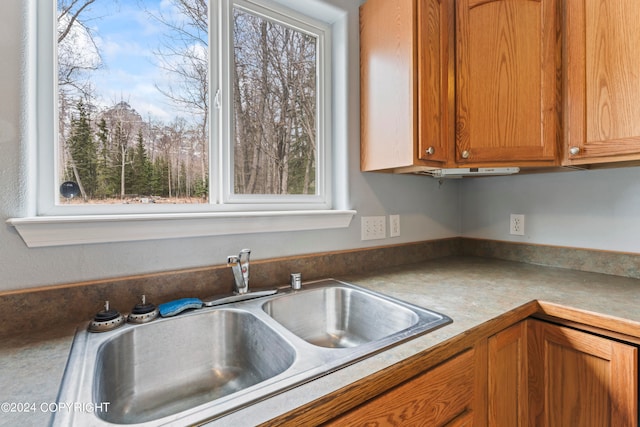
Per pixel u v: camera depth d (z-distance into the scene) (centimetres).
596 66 106
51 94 84
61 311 79
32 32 79
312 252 125
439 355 66
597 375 85
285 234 118
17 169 76
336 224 131
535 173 149
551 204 148
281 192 128
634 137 99
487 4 118
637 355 78
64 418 43
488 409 82
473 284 115
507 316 85
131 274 89
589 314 85
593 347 85
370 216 144
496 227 169
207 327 87
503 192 165
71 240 80
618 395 81
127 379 74
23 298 74
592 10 107
